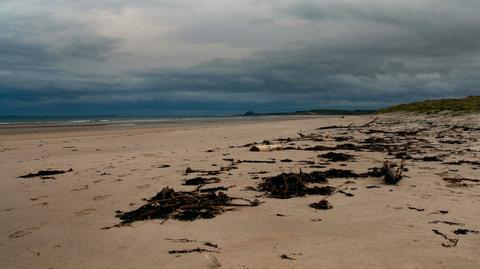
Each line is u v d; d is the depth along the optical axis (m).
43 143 22.19
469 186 9.29
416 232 6.17
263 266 5.07
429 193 8.64
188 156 15.02
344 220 6.84
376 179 10.11
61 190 9.77
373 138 21.48
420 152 15.45
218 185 9.77
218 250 5.64
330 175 10.51
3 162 14.97
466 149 16.14
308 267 5.00
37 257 5.64
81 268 5.23
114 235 6.41
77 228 6.84
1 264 5.44
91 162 14.12
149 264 5.26
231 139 22.97
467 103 42.47
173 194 8.31
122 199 8.76
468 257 5.22
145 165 13.05
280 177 9.54
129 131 32.84
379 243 5.74
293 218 7.00
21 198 9.09
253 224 6.73
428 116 40.16
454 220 6.74
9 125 47.59
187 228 6.62
